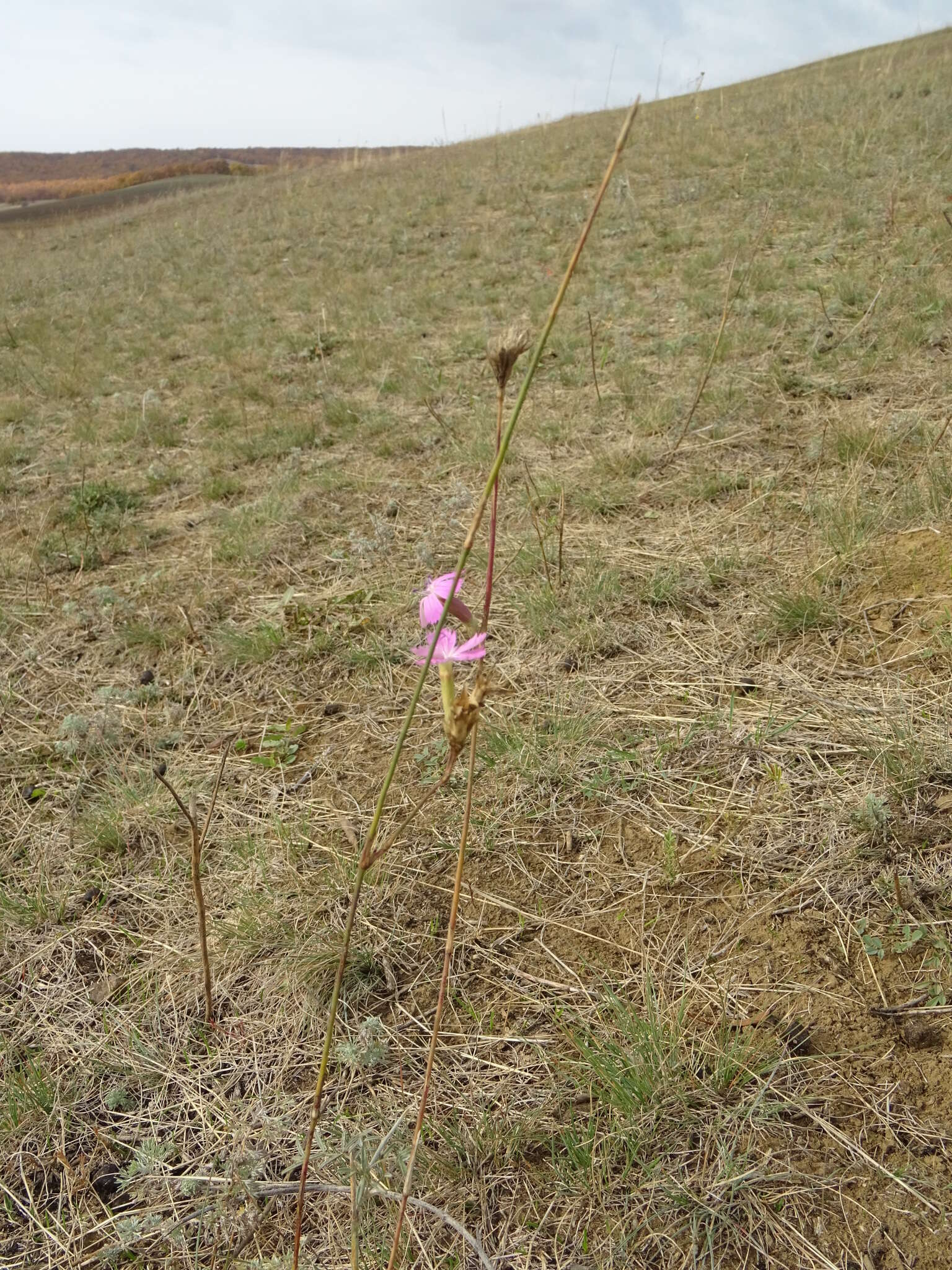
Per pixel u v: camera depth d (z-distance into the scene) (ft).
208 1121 6.21
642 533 12.07
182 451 18.79
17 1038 7.06
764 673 9.19
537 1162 5.56
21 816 9.39
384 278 30.94
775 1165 5.27
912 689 8.43
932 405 13.39
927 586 9.59
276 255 39.37
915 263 19.31
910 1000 5.97
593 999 6.46
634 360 17.88
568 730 8.77
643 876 7.35
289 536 14.08
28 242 68.95
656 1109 5.56
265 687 10.82
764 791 7.81
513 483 14.06
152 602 12.85
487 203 40.19
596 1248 5.08
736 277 21.21
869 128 34.37
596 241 28.96
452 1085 6.07
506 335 2.90
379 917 7.44
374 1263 5.12
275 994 7.03
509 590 11.51
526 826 8.03
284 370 22.66
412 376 20.03
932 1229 4.82
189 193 85.76
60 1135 6.28
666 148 41.73
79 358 27.25
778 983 6.30
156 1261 5.45
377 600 12.00
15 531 15.96
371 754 9.39
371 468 16.12
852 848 7.04
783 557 10.83
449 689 3.34
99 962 7.61
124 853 8.68
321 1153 5.64
